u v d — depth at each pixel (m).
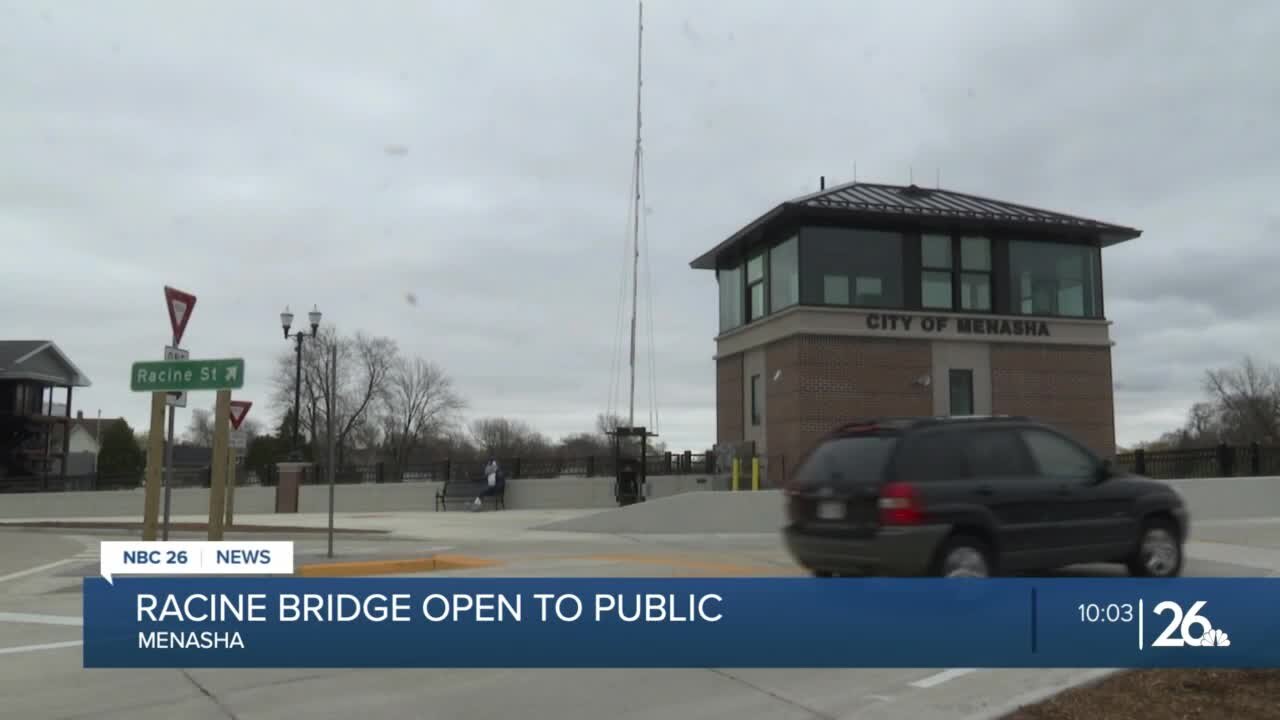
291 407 67.88
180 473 35.69
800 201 26.22
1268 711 5.71
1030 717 5.78
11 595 12.02
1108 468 10.72
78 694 6.82
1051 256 27.89
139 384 15.34
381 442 73.06
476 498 28.84
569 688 6.94
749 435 28.36
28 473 58.66
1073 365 27.53
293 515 29.78
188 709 6.43
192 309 15.77
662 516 19.84
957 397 26.59
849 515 9.73
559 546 17.20
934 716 5.99
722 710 6.38
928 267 26.89
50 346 59.81
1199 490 20.53
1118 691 6.30
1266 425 62.88
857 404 25.77
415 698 6.67
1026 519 9.93
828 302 25.95
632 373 27.50
